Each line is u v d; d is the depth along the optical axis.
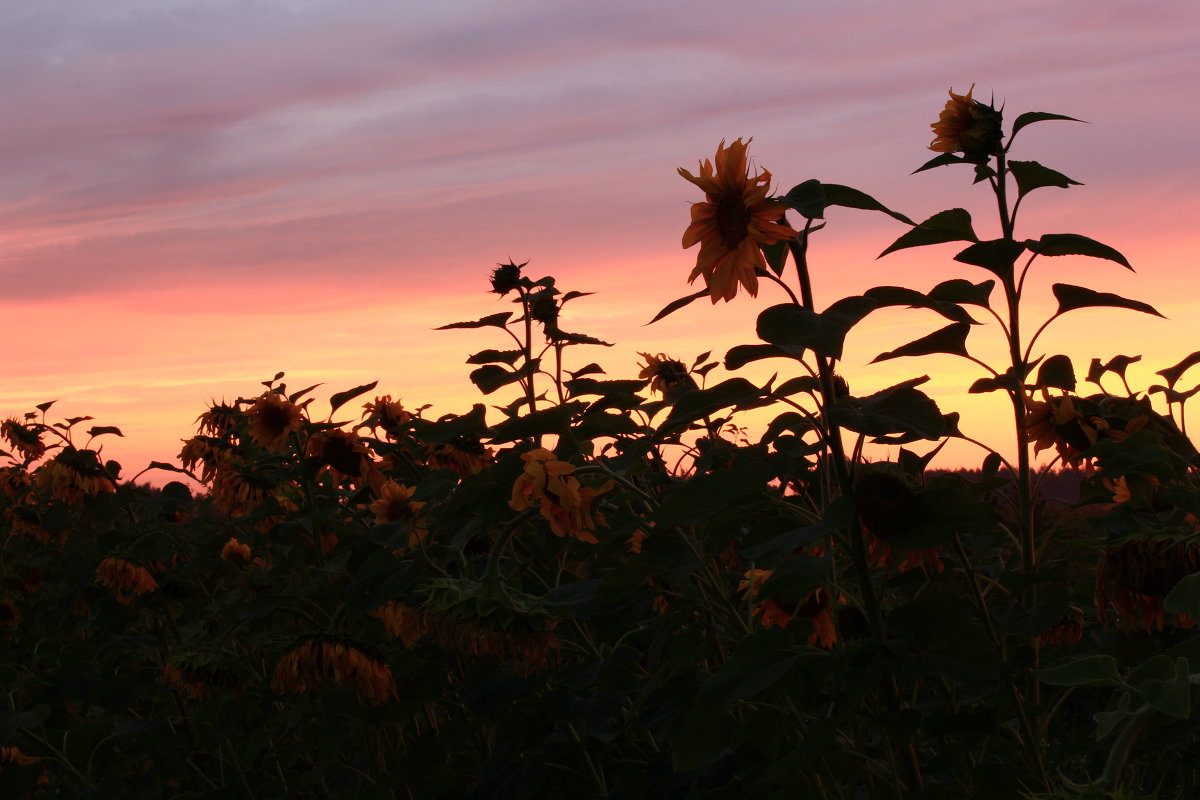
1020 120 2.68
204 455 4.56
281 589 3.67
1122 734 1.15
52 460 4.49
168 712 4.84
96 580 4.39
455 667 3.04
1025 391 2.51
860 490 2.00
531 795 2.69
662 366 3.82
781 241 2.00
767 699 2.50
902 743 2.08
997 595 2.90
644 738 3.05
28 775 3.50
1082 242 2.47
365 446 3.72
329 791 4.01
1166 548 2.03
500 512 2.53
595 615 2.68
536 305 3.72
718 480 1.97
